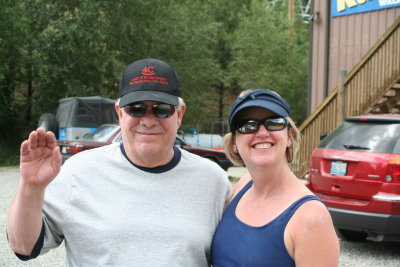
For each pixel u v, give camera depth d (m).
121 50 18.64
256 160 1.90
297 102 29.72
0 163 15.96
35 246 1.88
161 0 19.12
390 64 9.98
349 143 5.37
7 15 16.52
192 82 20.75
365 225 4.96
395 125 5.17
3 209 7.15
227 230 1.99
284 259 1.75
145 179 2.04
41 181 1.73
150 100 1.99
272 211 1.85
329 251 1.68
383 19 12.41
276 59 27.47
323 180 5.46
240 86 26.55
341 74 9.38
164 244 1.97
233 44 26.70
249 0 28.30
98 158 2.09
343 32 13.20
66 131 13.98
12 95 19.09
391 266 4.73
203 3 21.17
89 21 16.31
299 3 34.78
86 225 1.96
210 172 2.16
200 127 24.97
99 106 14.20
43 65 16.02
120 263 1.93
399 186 4.83
